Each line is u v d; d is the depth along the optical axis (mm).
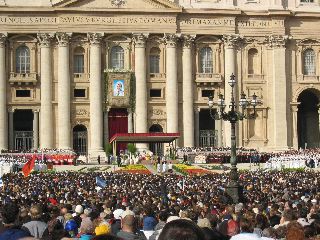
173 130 158750
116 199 49969
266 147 163625
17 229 18156
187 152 150125
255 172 107562
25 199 47500
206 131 162750
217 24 161500
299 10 166125
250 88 163375
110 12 156875
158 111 160125
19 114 159125
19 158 136125
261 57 164250
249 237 16094
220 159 148000
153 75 159875
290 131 164875
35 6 154375
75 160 144875
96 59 156500
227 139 161625
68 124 155500
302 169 119312
